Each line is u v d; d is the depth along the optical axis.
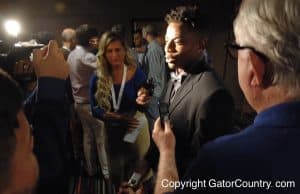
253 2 0.64
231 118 1.46
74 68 3.67
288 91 0.62
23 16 7.15
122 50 2.85
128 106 2.81
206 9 6.59
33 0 7.09
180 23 1.52
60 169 0.78
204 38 1.57
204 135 1.42
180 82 1.60
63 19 7.16
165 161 1.04
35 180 0.62
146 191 1.59
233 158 0.61
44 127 0.78
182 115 1.49
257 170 0.59
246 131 0.64
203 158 0.63
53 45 0.83
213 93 1.42
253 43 0.63
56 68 0.81
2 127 0.54
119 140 2.68
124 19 7.07
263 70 0.63
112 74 2.85
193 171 0.64
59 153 0.79
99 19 7.13
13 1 7.13
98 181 3.21
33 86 1.25
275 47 0.61
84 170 3.36
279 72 0.61
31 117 0.78
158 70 4.03
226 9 6.46
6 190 0.56
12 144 0.56
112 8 7.06
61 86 0.81
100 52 2.86
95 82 2.92
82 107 3.61
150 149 1.67
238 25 0.66
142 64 4.22
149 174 1.63
